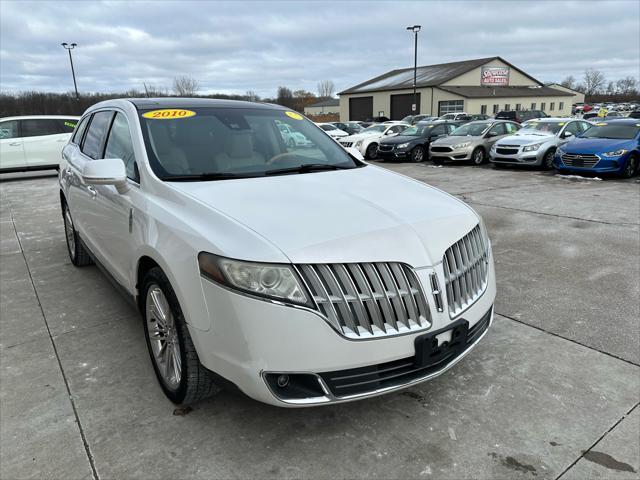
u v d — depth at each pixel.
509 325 3.70
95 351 3.34
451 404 2.73
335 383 2.15
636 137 11.74
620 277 4.70
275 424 2.57
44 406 2.72
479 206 8.44
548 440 2.43
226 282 2.10
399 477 2.20
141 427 2.54
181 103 3.58
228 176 2.98
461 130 16.42
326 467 2.26
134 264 2.84
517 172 13.28
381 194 2.80
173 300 2.44
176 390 2.61
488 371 3.06
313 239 2.16
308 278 2.08
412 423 2.57
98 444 2.41
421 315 2.27
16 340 3.51
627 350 3.29
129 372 3.07
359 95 59.12
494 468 2.25
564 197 9.14
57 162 13.62
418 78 55.69
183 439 2.45
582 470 2.23
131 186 3.01
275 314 2.06
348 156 3.71
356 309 2.14
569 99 58.66
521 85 57.84
